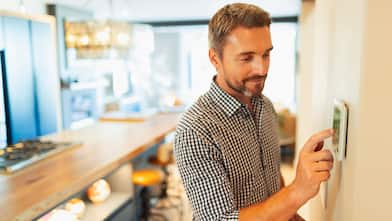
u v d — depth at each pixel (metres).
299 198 0.90
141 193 3.25
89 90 4.96
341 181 1.01
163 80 7.85
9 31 2.42
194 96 7.79
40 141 2.59
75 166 2.04
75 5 4.77
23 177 1.85
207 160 1.01
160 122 3.56
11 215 1.40
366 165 0.84
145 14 6.50
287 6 5.87
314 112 1.61
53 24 3.00
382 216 0.85
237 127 1.11
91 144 2.59
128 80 6.79
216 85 1.12
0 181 1.80
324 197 1.28
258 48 0.98
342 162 1.00
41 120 2.84
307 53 4.02
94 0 5.08
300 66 4.08
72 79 4.36
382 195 0.85
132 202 2.62
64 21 3.94
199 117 1.06
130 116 3.79
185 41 7.73
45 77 2.89
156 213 3.57
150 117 3.89
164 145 3.27
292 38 6.93
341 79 1.03
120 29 3.53
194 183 1.02
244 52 0.97
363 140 0.84
